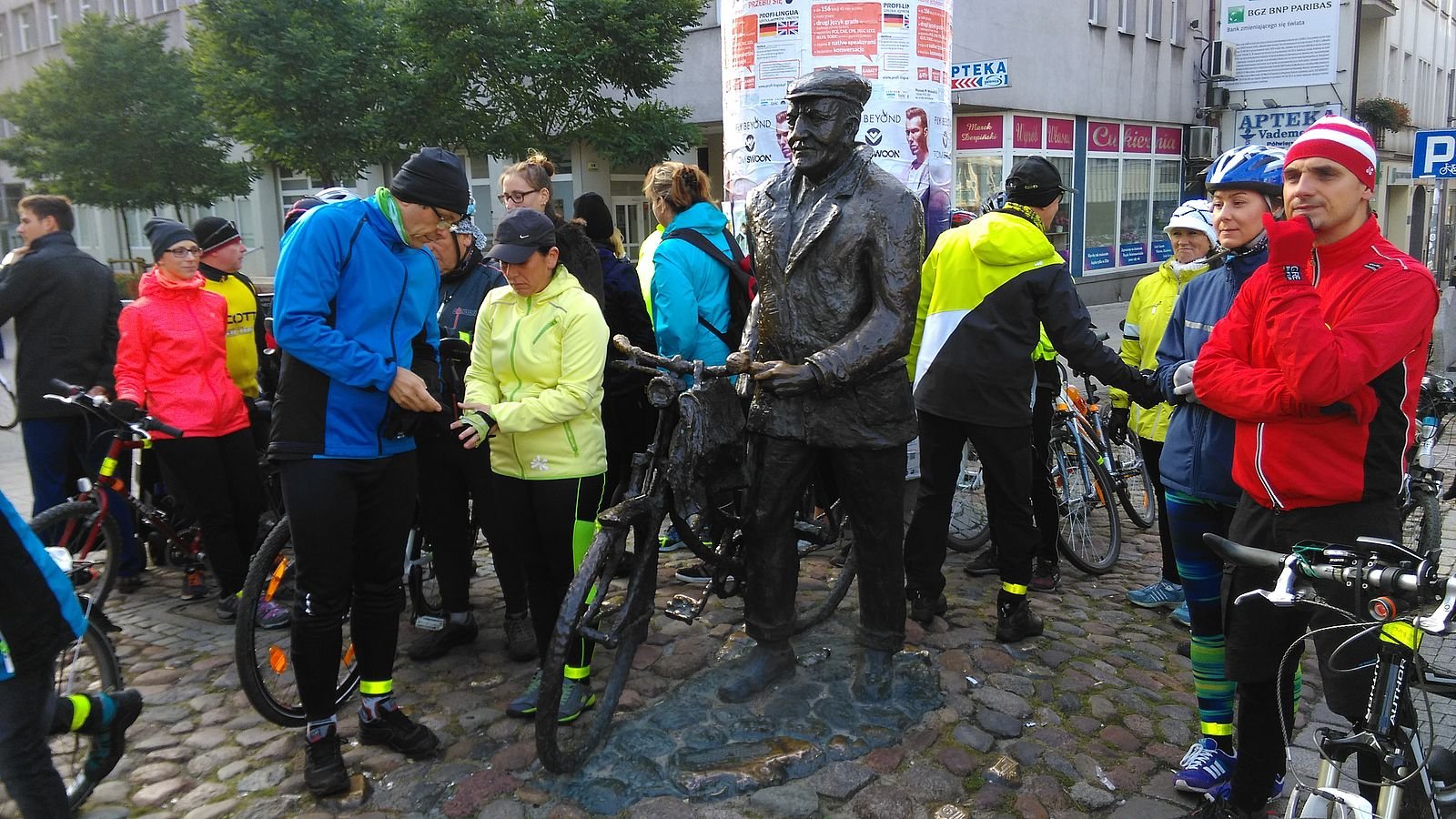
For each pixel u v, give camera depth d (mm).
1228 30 19625
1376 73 27016
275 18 12523
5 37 32062
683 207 4688
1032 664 3744
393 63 13211
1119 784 2959
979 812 2816
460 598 3926
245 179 18672
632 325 4363
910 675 3549
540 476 3283
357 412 2900
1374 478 2404
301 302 2770
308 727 2951
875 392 3170
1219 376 2568
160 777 3070
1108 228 20578
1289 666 2611
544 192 4137
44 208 4781
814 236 3068
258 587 3152
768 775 2932
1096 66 19094
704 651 3832
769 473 3271
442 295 4129
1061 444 5086
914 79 4746
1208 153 22562
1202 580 2996
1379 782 2143
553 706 2844
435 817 2826
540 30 13227
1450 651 3402
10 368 5340
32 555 2330
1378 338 2258
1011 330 3740
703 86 17062
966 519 5258
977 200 17578
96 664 3234
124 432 4262
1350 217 2373
